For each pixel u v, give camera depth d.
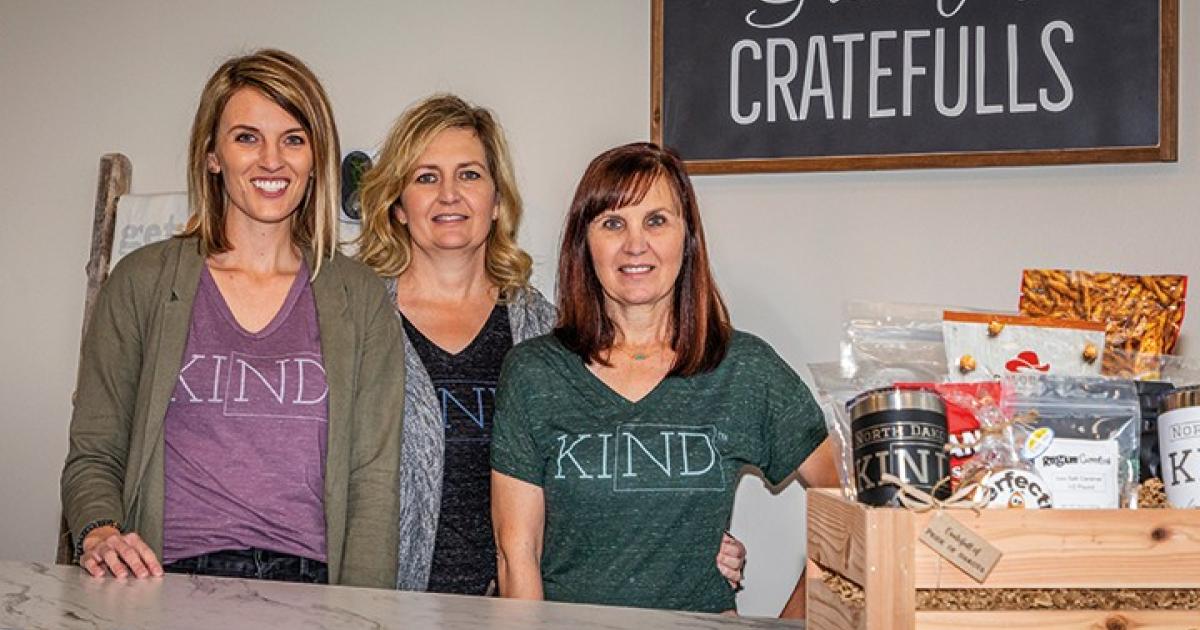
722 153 2.51
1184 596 0.91
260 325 1.80
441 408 2.08
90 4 2.91
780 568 2.49
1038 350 1.08
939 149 2.39
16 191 2.92
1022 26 2.36
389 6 2.76
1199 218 2.30
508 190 2.29
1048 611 0.90
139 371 1.76
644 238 1.74
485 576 2.06
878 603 0.89
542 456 1.76
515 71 2.68
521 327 2.21
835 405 1.10
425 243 2.19
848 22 2.45
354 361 1.81
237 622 1.07
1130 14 2.31
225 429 1.72
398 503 1.83
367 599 1.23
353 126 2.76
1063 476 1.00
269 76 1.80
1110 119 2.31
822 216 2.48
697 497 1.70
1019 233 2.39
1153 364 1.09
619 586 1.68
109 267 2.74
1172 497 0.96
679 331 1.78
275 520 1.70
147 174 2.86
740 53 2.51
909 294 2.43
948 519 0.90
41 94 2.92
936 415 0.95
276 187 1.80
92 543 1.51
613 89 2.62
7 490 2.86
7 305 2.90
